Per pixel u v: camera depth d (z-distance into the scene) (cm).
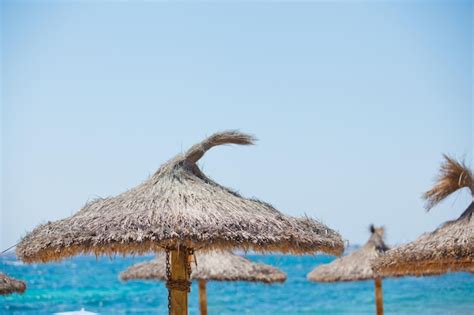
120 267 4553
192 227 652
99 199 741
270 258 5259
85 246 650
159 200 693
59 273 4262
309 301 3625
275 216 721
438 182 891
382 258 904
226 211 690
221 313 3319
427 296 3500
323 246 724
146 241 642
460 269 845
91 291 3606
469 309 3266
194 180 735
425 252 824
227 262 1252
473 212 844
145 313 3064
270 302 3609
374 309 3400
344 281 1403
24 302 3212
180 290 721
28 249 685
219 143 761
